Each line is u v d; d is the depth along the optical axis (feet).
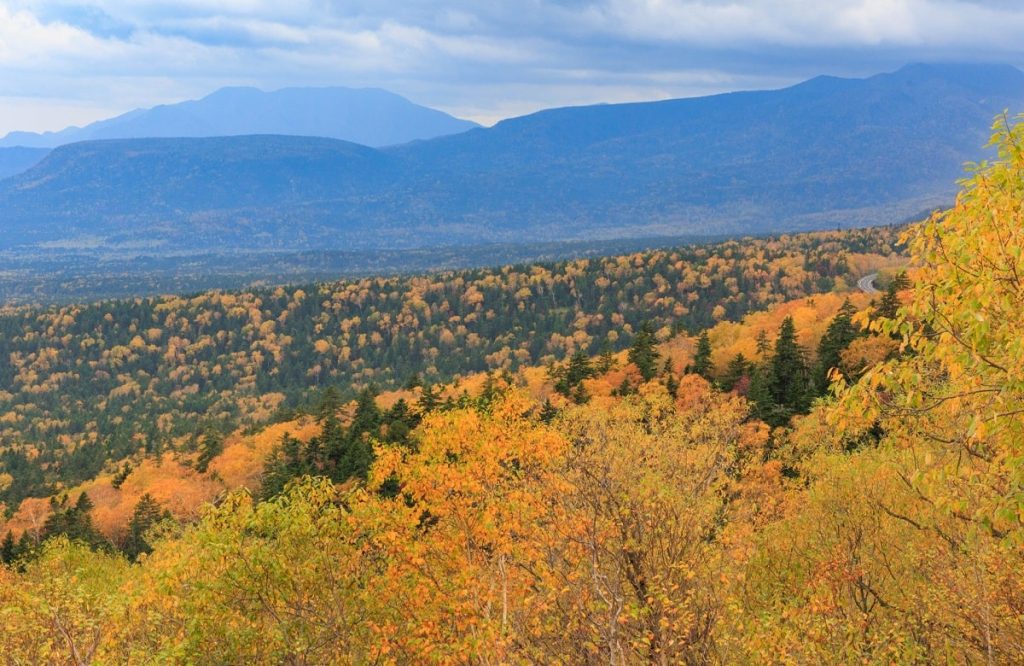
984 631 46.37
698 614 47.98
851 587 60.18
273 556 63.10
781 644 47.19
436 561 65.62
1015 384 31.07
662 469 70.23
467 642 51.37
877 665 46.85
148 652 58.75
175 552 64.80
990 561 47.32
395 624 63.31
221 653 62.54
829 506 74.59
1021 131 33.32
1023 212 33.04
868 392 36.81
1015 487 33.81
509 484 67.26
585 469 58.18
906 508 69.77
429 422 77.61
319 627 64.08
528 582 57.62
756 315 447.42
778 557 72.79
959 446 37.81
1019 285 33.17
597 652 46.26
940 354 34.24
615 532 51.39
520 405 78.48
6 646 54.54
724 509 69.31
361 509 67.36
